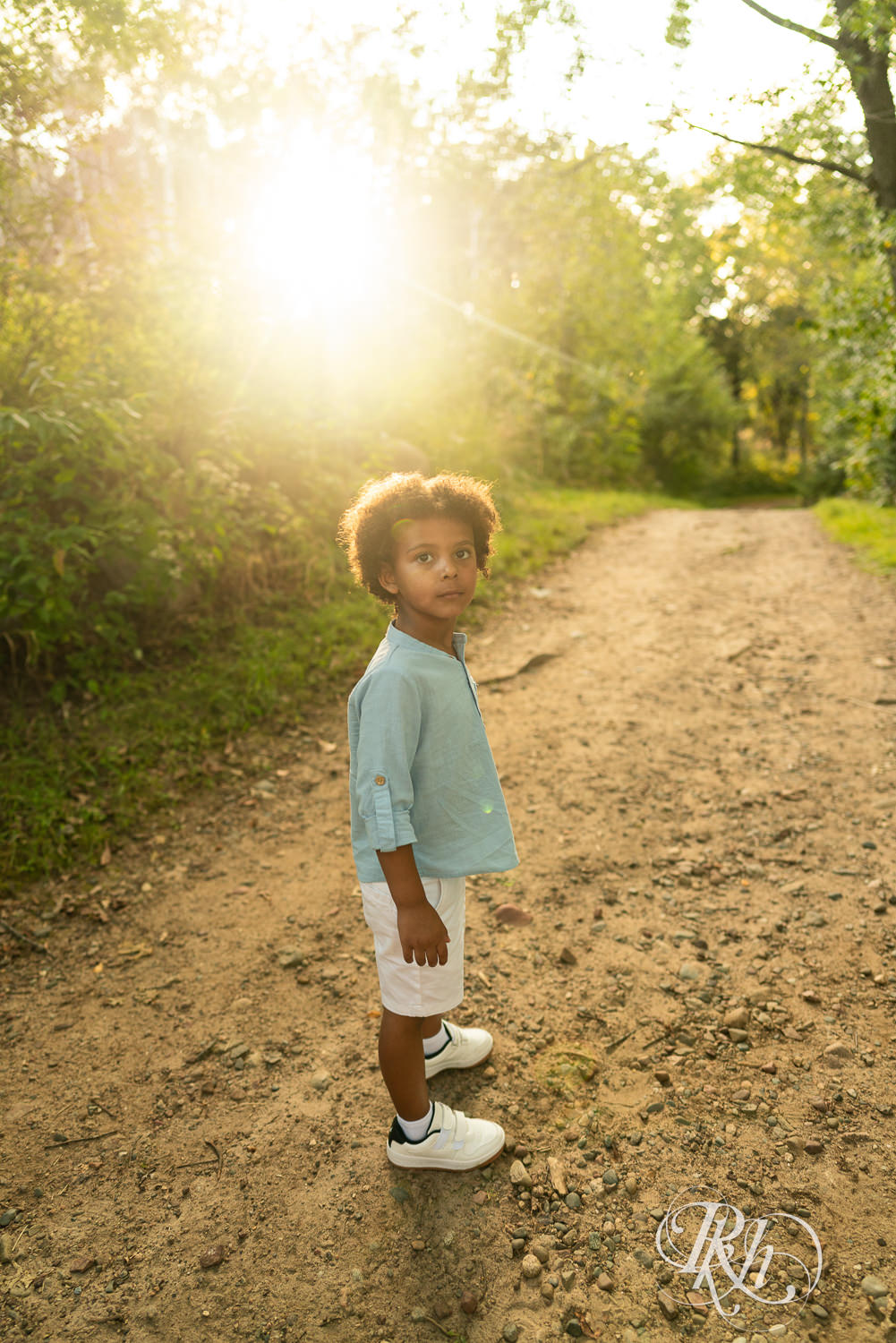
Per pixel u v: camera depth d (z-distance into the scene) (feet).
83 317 17.83
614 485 62.28
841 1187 6.45
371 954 9.73
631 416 63.98
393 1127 6.79
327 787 13.79
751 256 22.93
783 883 10.58
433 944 5.36
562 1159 6.86
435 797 5.81
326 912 10.55
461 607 5.55
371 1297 5.88
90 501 15.47
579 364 51.96
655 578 27.84
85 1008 8.98
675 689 17.60
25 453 15.62
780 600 23.82
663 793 13.16
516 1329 5.61
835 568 27.07
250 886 11.16
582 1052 8.02
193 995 9.14
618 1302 5.73
